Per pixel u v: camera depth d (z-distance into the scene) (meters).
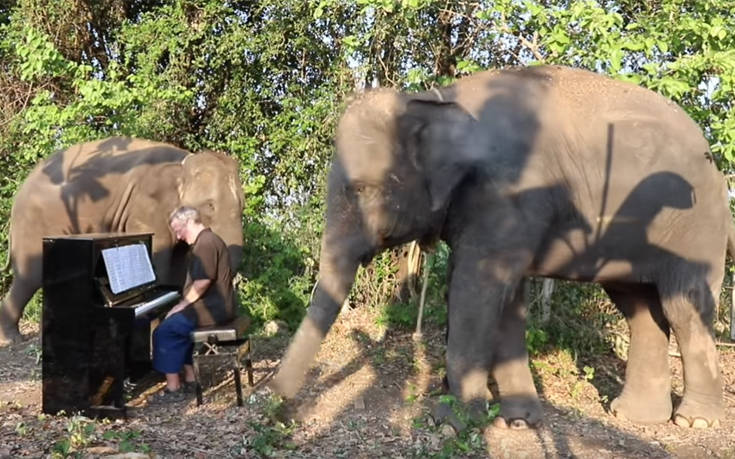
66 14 12.27
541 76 5.78
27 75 9.89
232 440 5.11
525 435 5.61
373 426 5.63
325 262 5.41
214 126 11.73
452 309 5.41
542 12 7.10
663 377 6.22
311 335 5.33
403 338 9.15
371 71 10.52
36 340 8.80
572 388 7.20
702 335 5.87
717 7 7.33
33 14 12.20
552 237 5.58
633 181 5.59
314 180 11.33
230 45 11.29
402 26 9.87
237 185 7.93
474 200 5.34
